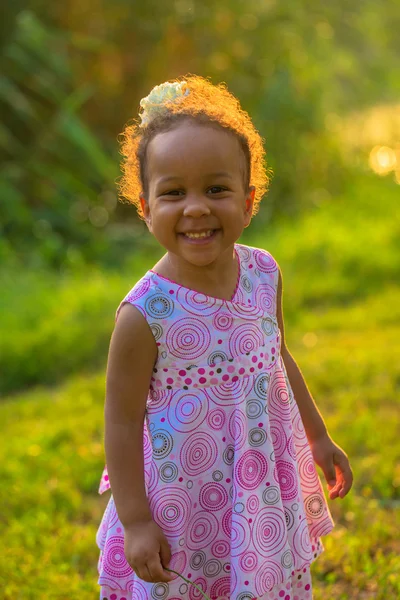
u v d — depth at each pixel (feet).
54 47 30.22
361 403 14.33
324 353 17.49
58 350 19.15
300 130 32.76
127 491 6.27
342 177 33.50
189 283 6.39
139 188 6.59
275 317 6.93
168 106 6.23
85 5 31.86
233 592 6.30
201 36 32.96
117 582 6.61
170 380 6.38
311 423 7.39
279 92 32.17
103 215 30.35
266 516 6.51
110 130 33.01
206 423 6.37
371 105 40.96
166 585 6.38
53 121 29.04
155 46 32.50
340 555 9.61
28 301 21.65
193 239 6.09
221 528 6.45
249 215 6.69
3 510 11.85
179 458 6.35
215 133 6.08
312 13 35.19
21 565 10.00
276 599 6.57
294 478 6.73
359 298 22.72
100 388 16.83
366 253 24.66
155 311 6.29
